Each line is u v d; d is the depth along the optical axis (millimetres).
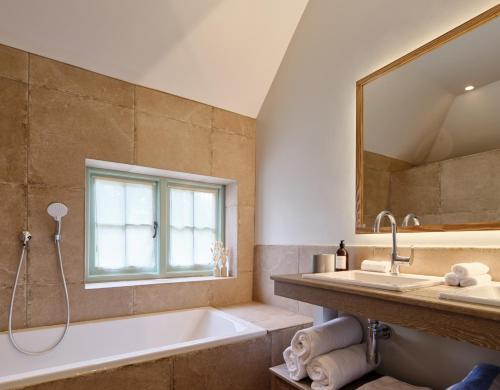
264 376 1755
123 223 2375
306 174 2176
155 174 2451
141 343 2033
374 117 1737
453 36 1423
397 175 1607
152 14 1945
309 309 2104
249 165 2689
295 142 2289
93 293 1982
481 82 1335
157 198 2518
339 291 1270
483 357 1247
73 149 1945
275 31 2311
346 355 1457
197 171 2418
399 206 1587
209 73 2334
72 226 1927
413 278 1348
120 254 2354
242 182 2641
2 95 1758
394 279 1427
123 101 2131
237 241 2592
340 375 1362
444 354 1358
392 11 1688
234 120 2631
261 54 2387
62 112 1922
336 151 1955
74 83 1968
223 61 2316
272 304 2422
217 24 2125
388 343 1560
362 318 1683
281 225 2383
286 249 2314
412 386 1341
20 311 1765
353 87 1872
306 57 2236
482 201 1299
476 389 973
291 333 1873
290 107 2355
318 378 1379
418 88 1552
